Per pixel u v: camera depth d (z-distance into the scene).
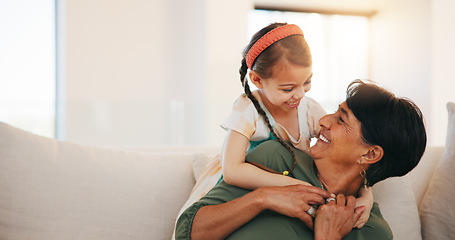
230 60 4.67
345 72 5.57
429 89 4.73
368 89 1.21
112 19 4.82
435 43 4.68
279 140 1.33
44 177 1.44
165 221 1.48
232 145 1.28
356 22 5.58
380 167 1.23
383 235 1.25
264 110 1.34
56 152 1.50
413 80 4.96
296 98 1.23
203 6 4.66
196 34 4.80
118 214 1.45
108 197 1.46
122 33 4.84
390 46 5.30
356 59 5.59
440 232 1.45
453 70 4.69
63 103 4.68
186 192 1.55
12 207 1.39
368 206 1.26
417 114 1.20
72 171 1.47
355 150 1.21
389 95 1.21
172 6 4.93
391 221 1.44
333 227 1.15
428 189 1.56
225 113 4.66
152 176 1.54
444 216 1.46
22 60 4.70
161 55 4.91
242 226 1.21
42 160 1.46
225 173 1.26
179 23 4.93
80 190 1.45
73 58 4.70
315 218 1.17
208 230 1.19
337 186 1.27
